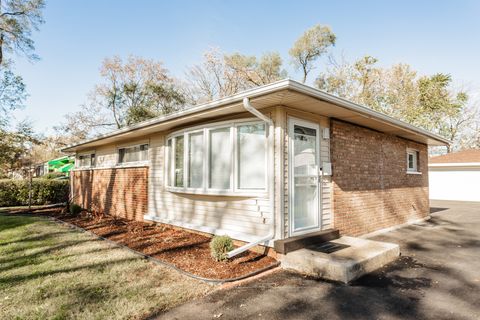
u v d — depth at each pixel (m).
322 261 4.31
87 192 12.04
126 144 9.70
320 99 4.68
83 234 7.23
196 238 6.39
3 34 16.72
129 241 6.36
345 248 5.08
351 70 23.98
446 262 5.09
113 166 10.28
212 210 6.38
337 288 3.90
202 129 6.38
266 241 5.07
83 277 4.23
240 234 5.63
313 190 5.77
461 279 4.28
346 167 6.48
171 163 7.56
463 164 18.88
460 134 28.25
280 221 4.98
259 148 5.43
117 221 8.98
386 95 24.00
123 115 24.38
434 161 20.61
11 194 14.43
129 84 24.38
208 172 6.21
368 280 4.20
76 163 13.46
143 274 4.36
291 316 3.15
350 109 5.39
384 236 7.27
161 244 6.01
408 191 9.30
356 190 6.77
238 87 24.12
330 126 6.14
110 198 10.37
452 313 3.24
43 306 3.33
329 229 5.89
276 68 24.11
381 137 7.92
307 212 5.62
